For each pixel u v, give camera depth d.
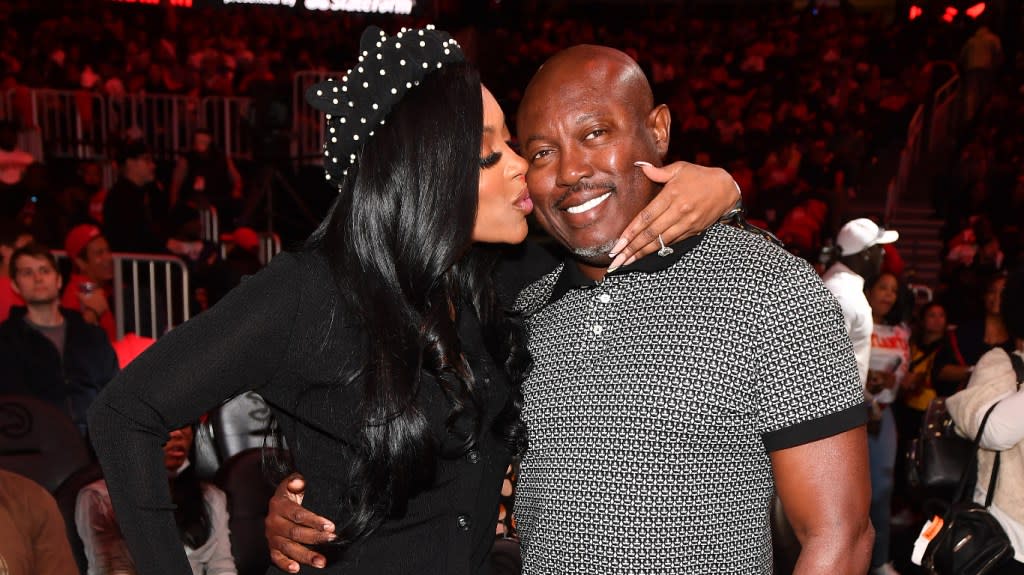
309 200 10.08
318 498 1.49
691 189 1.53
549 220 1.69
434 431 1.50
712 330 1.52
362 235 1.44
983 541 2.51
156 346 1.34
